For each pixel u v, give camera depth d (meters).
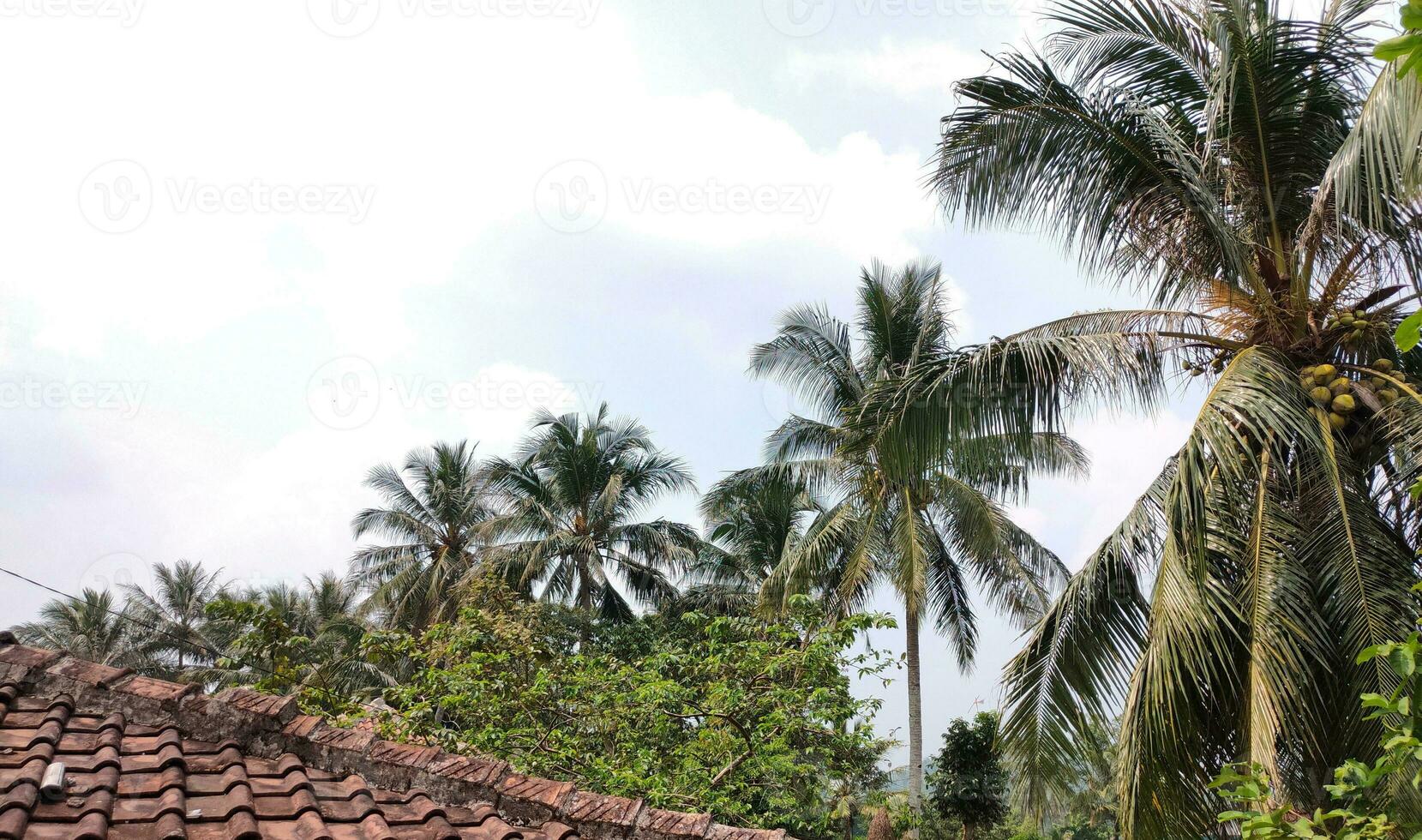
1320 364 8.24
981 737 26.25
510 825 4.69
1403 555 7.47
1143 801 7.47
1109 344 8.54
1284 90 8.91
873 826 12.80
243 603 10.56
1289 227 9.38
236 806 3.98
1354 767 4.16
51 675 5.00
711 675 13.07
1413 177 6.07
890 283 21.31
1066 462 19.62
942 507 20.67
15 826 3.49
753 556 30.19
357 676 24.62
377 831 4.08
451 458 34.12
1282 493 8.23
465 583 25.70
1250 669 7.23
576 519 29.66
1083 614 8.60
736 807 11.35
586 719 11.91
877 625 11.86
